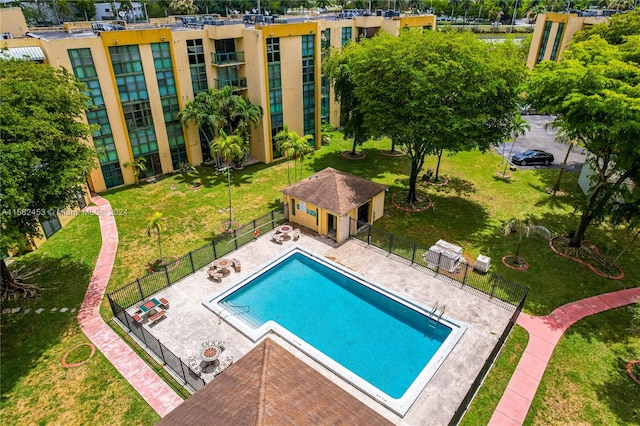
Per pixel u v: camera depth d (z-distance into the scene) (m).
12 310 23.34
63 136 22.75
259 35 38.78
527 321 22.47
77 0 98.94
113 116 36.19
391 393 18.42
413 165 33.75
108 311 23.31
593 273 26.52
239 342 20.94
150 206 35.19
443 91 28.03
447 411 17.33
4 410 17.69
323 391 14.94
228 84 41.97
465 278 25.47
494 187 38.81
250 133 44.75
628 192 24.25
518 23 142.88
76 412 17.56
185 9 91.19
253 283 25.86
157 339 19.33
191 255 25.91
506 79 29.06
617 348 20.91
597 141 23.22
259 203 35.62
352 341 21.34
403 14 62.09
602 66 22.97
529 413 17.56
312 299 24.45
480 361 19.83
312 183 31.25
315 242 29.80
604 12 61.66
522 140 51.34
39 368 19.72
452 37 29.61
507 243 29.78
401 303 23.62
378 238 30.17
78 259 27.95
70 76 26.66
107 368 19.69
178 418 14.11
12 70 23.38
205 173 41.78
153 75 37.41
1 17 37.66
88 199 35.38
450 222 32.72
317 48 44.31
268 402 13.88
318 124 48.06
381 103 30.81
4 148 18.91
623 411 17.72
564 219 33.00
